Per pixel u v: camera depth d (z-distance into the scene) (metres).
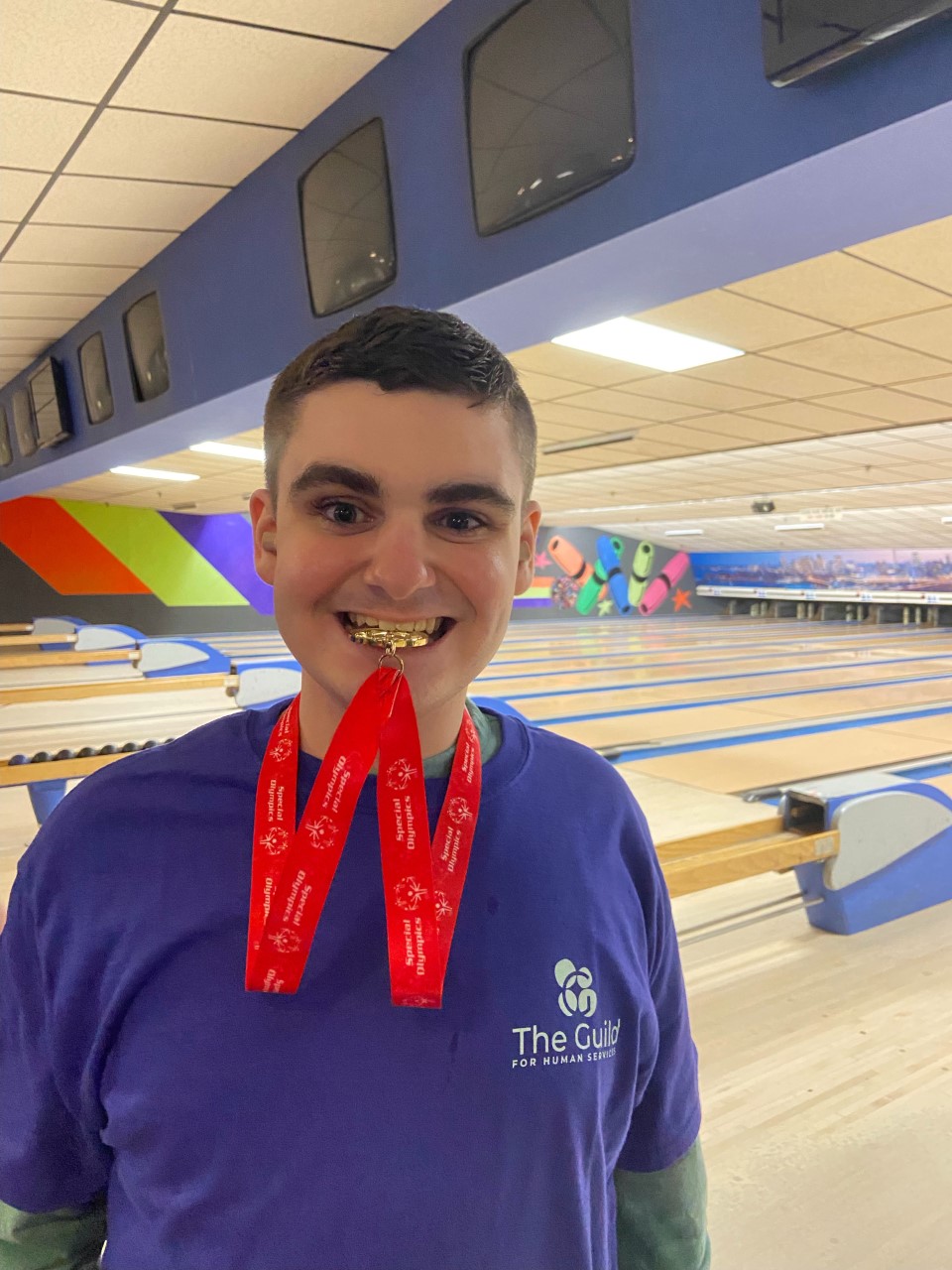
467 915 0.64
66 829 0.65
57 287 4.54
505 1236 0.60
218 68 2.56
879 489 9.46
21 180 3.20
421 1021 0.60
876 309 3.21
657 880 0.77
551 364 4.06
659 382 4.46
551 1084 0.62
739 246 2.09
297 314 3.24
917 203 1.83
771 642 12.63
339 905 0.61
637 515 14.27
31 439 6.38
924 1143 1.85
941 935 2.86
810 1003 2.43
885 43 1.46
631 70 1.94
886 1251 1.55
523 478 0.65
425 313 0.62
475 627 0.63
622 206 2.01
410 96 2.53
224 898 0.62
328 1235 0.57
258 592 14.34
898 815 2.93
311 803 0.58
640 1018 0.69
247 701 5.32
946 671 9.08
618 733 5.63
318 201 2.98
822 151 1.60
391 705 0.59
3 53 2.37
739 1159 1.79
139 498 11.58
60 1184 0.69
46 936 0.65
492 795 0.68
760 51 1.69
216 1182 0.58
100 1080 0.63
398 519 0.59
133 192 3.44
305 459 0.60
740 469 8.06
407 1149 0.58
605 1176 0.68
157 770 0.67
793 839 2.71
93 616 12.66
